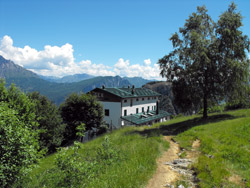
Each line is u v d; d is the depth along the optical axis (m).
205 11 26.80
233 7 25.16
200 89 25.25
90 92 46.81
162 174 7.85
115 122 43.75
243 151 9.33
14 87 14.62
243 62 24.41
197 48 22.62
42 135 22.39
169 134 19.23
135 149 11.27
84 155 11.58
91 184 6.46
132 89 53.25
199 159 9.00
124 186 6.23
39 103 24.75
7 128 6.52
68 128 32.88
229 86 23.69
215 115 28.84
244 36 24.34
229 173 7.13
